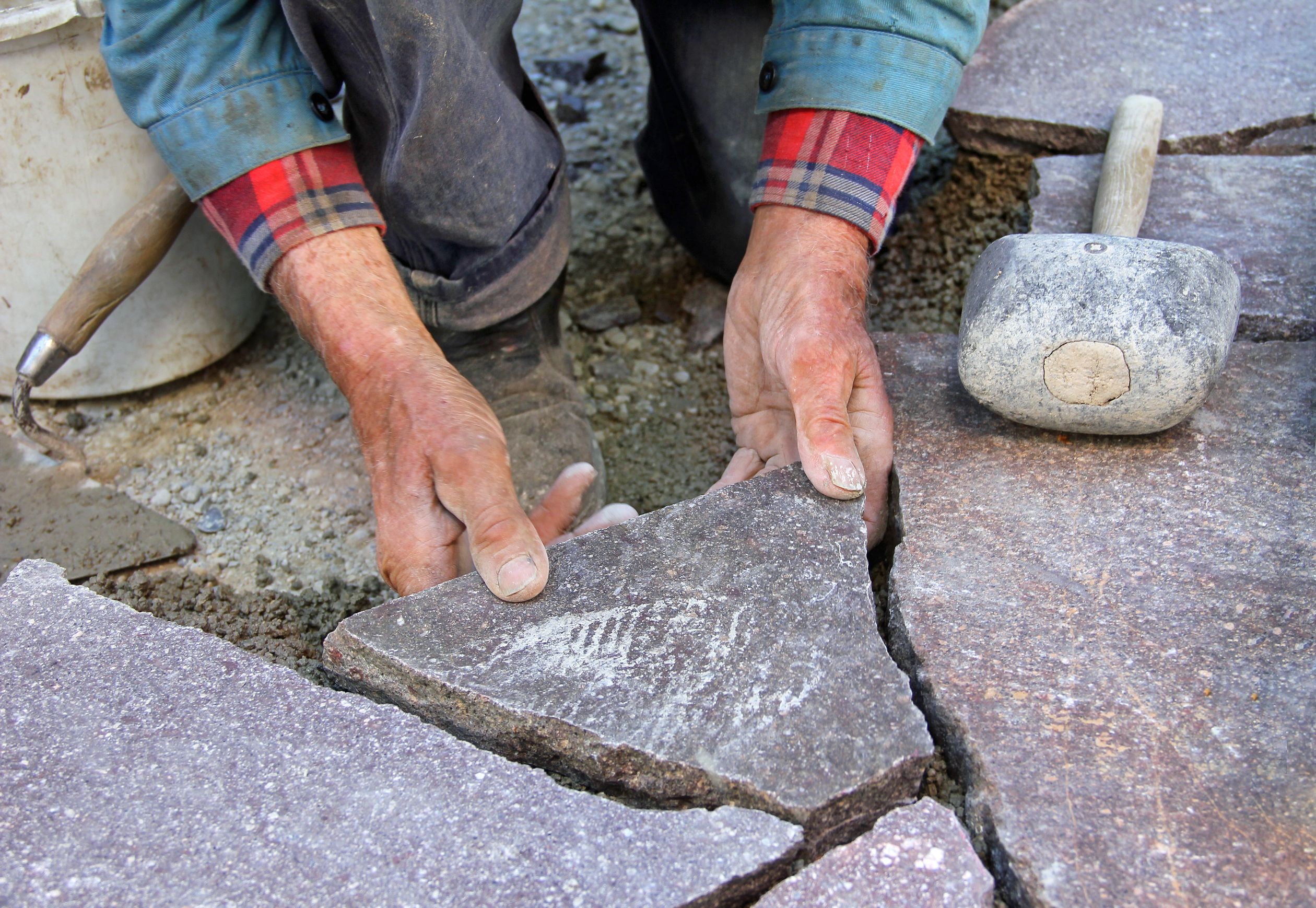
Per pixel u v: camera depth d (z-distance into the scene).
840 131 1.75
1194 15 2.75
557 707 1.30
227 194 1.73
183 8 1.66
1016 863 1.17
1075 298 1.52
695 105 2.22
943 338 1.95
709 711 1.29
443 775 1.26
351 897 1.14
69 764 1.28
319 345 1.73
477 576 1.49
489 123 1.75
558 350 2.24
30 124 2.01
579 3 3.63
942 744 1.34
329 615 1.89
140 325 2.25
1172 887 1.13
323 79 1.80
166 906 1.14
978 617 1.43
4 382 2.31
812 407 1.55
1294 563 1.46
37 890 1.16
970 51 1.81
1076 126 2.44
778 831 1.18
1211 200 2.20
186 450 2.25
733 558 1.49
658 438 2.30
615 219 2.84
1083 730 1.29
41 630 1.45
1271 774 1.23
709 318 2.54
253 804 1.24
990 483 1.63
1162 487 1.59
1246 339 1.90
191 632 1.45
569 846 1.18
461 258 2.00
